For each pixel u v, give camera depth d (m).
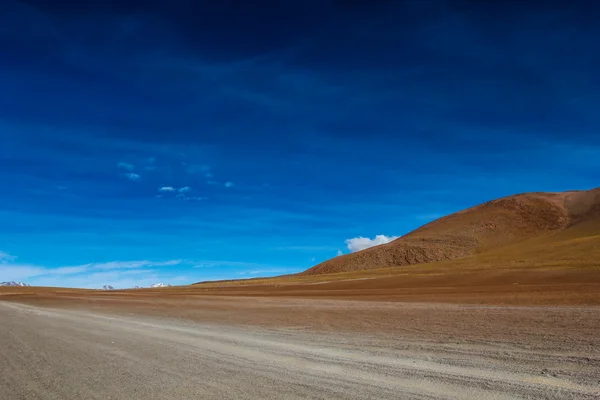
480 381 8.15
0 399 7.71
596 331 14.33
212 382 8.42
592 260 68.25
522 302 28.84
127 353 12.24
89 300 56.56
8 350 13.40
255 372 9.22
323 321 21.56
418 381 8.21
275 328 18.92
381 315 23.23
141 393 7.79
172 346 13.39
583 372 8.83
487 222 178.75
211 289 94.38
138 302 48.25
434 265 111.44
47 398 7.70
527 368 9.33
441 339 14.08
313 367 9.66
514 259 93.50
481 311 22.86
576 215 171.25
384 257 158.62
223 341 14.37
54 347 13.80
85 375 9.43
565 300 28.53
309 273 167.38
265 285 92.19
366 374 8.88
